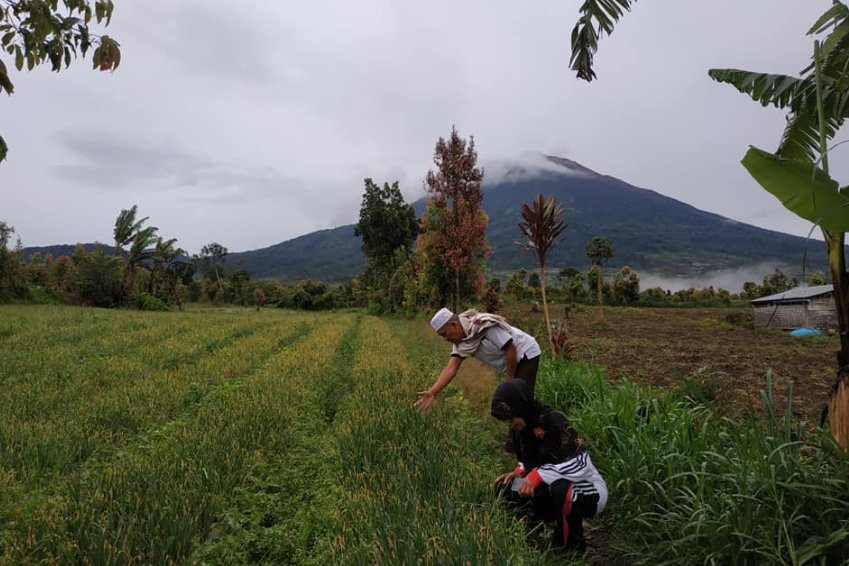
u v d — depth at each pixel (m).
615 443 4.70
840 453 2.91
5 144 3.47
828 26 3.16
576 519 3.42
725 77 4.34
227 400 7.35
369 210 41.19
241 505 4.07
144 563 3.10
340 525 3.54
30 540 3.22
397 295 36.94
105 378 9.22
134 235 40.50
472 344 4.70
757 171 3.12
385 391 7.29
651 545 3.38
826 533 2.75
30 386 8.21
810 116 4.10
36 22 3.38
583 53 4.68
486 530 3.10
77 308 31.94
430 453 4.43
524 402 3.54
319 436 6.07
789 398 3.31
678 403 4.99
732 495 3.05
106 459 5.36
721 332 23.02
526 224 9.81
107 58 3.71
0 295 34.38
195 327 20.80
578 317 33.62
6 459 4.86
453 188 21.64
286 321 25.72
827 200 2.98
